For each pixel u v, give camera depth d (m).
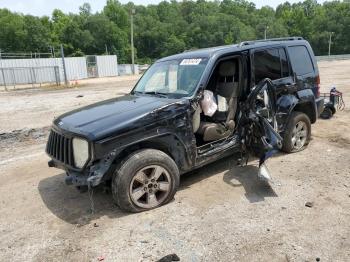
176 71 5.44
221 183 5.14
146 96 5.33
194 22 108.25
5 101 17.77
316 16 110.19
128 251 3.62
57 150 4.52
